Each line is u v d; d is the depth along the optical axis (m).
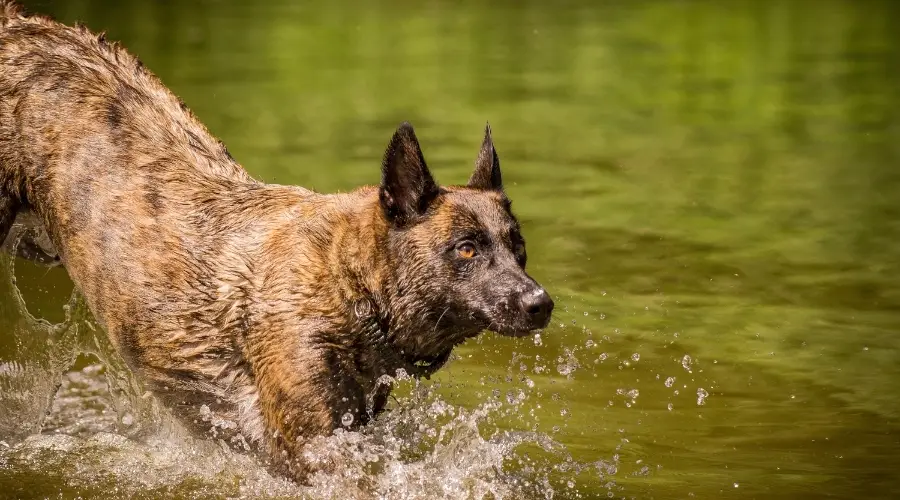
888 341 12.92
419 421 10.78
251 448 9.87
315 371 9.30
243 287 9.59
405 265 9.36
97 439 11.00
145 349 9.99
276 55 28.52
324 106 23.53
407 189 9.33
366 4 36.88
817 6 36.47
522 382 12.06
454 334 9.71
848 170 19.81
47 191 10.34
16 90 10.43
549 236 16.38
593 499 9.71
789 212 17.53
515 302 9.17
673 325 13.42
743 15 35.09
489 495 9.84
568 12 35.94
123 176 10.12
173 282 9.80
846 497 9.59
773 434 10.85
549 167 19.83
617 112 23.97
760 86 26.33
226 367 9.77
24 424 11.26
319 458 9.37
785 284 14.66
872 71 27.59
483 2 37.59
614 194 18.41
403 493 9.83
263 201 9.99
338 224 9.52
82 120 10.29
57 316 13.32
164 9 33.62
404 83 26.00
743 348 12.81
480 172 9.99
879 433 10.84
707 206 17.88
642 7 36.59
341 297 9.35
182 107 10.95
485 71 27.53
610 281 14.74
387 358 9.63
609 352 12.74
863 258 15.55
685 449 10.61
